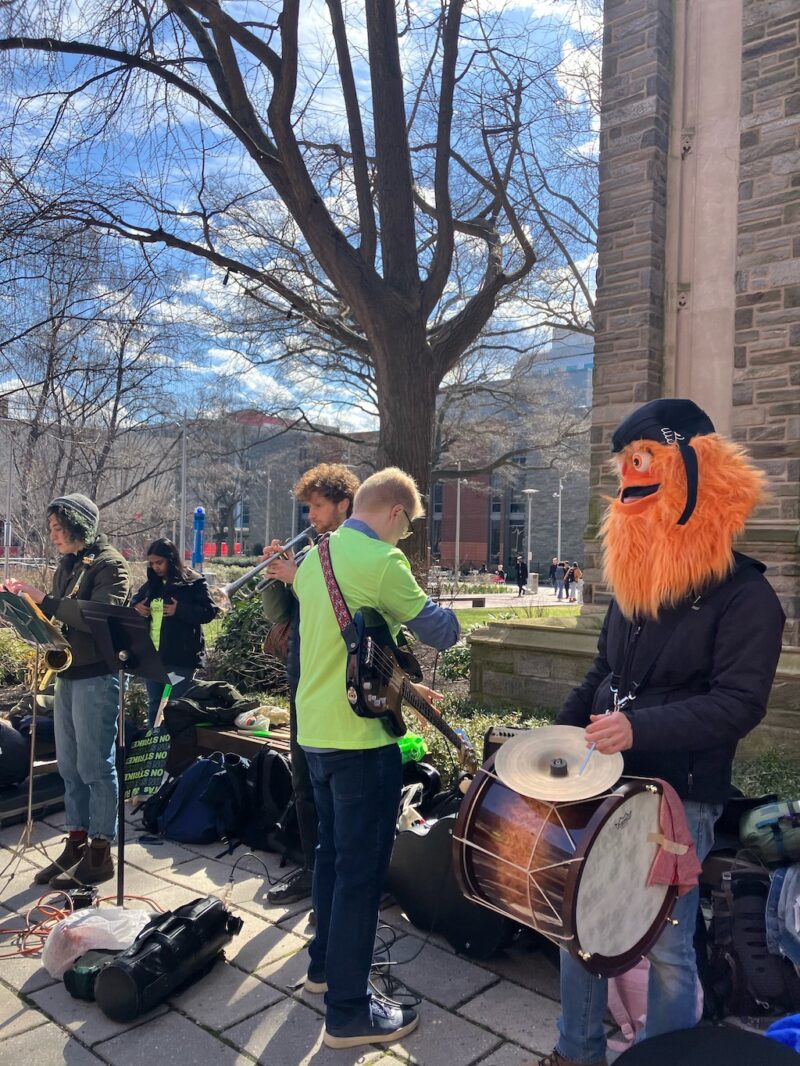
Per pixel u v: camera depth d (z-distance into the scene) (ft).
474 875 7.01
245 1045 8.35
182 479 79.46
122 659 10.59
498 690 21.71
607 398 23.49
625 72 23.15
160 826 14.44
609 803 6.10
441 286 27.40
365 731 8.05
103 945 9.49
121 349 43.06
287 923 11.00
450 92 27.07
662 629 6.81
